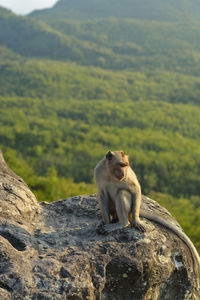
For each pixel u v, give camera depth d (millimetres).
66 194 22281
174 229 6426
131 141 119875
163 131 144125
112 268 5520
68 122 142750
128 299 5703
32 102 172375
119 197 6293
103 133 127125
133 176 6508
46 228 6691
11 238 5922
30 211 7062
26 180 22266
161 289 6094
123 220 6223
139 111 165625
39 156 94875
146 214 6656
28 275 4891
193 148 120125
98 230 6246
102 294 5562
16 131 111062
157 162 92125
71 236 6270
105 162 6410
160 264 5812
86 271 5195
